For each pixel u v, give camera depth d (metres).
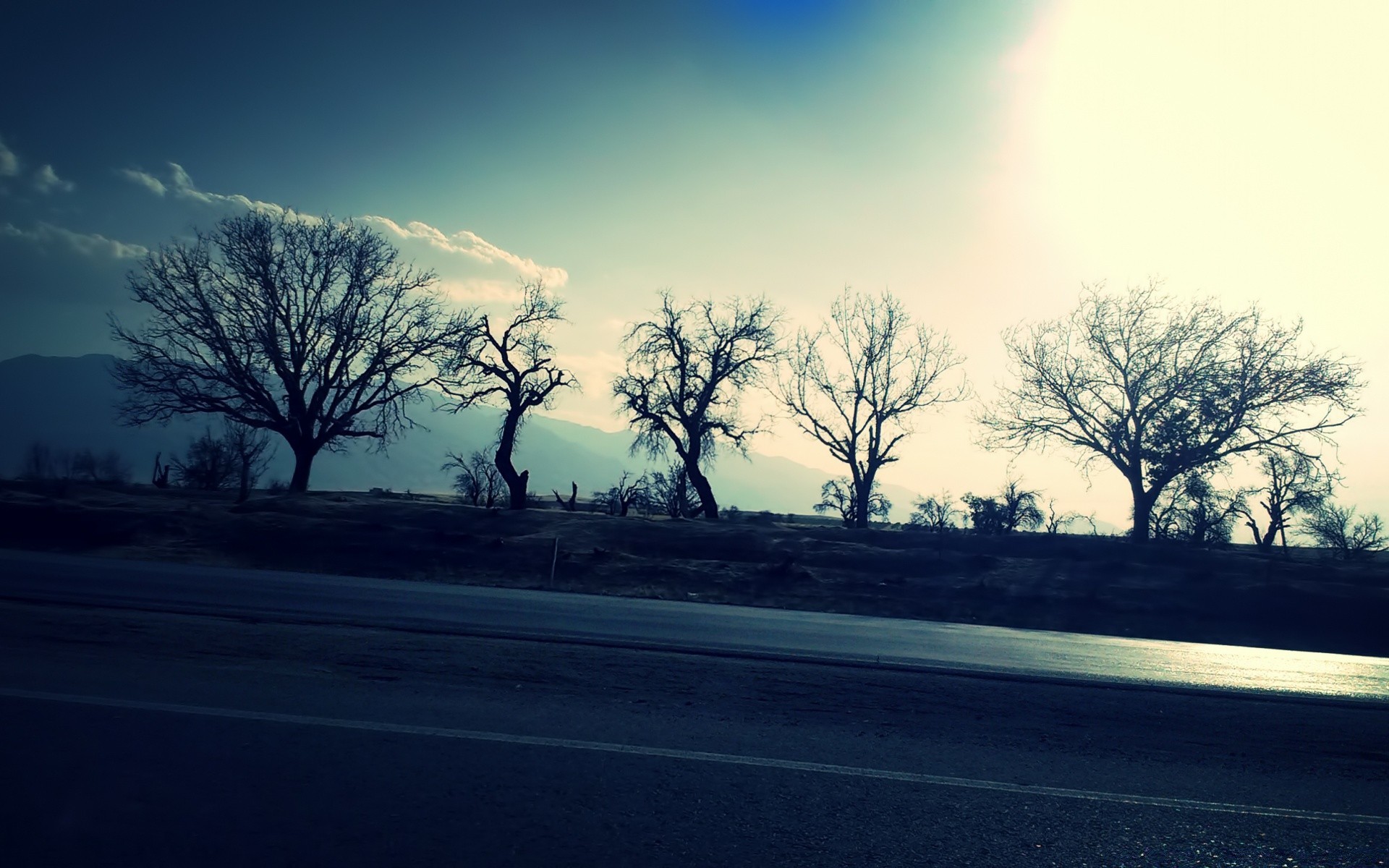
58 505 28.38
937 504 53.12
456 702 6.96
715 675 8.68
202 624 9.66
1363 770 6.77
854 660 10.22
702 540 32.94
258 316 44.28
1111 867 4.41
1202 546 44.03
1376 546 54.28
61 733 5.48
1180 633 23.52
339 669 7.84
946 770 5.94
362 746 5.59
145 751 5.25
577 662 8.84
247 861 3.90
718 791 5.18
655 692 7.80
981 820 4.98
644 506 55.41
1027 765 6.24
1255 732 7.81
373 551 26.23
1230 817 5.34
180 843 4.04
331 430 45.84
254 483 54.06
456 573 24.47
